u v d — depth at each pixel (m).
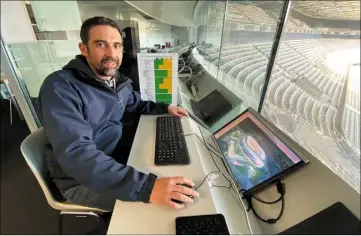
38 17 1.26
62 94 0.74
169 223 0.53
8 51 1.05
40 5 1.27
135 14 1.83
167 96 1.32
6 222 1.24
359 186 0.51
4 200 1.39
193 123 1.12
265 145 0.74
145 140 0.91
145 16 1.88
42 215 1.27
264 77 0.91
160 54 1.21
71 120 0.69
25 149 0.77
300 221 0.55
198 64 1.83
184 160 0.75
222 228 0.50
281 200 0.62
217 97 1.29
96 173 0.61
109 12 1.71
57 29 1.40
